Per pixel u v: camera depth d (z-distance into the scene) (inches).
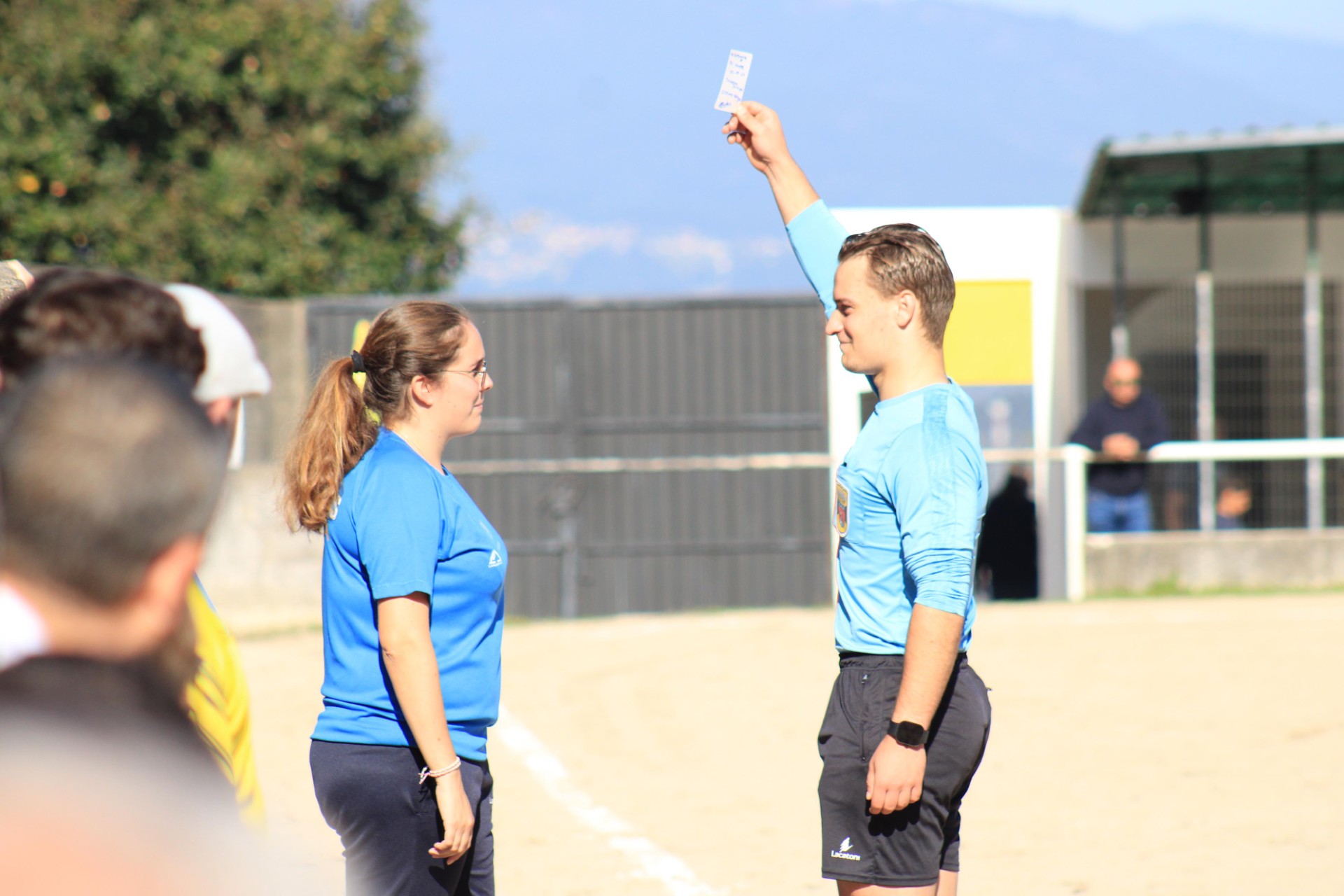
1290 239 997.8
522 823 384.2
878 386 206.4
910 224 206.7
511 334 927.7
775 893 318.0
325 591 199.9
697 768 449.7
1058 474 892.0
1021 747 463.2
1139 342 1026.7
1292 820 366.9
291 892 70.3
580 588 915.4
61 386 71.9
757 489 920.9
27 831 64.0
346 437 197.5
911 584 195.9
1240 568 838.5
